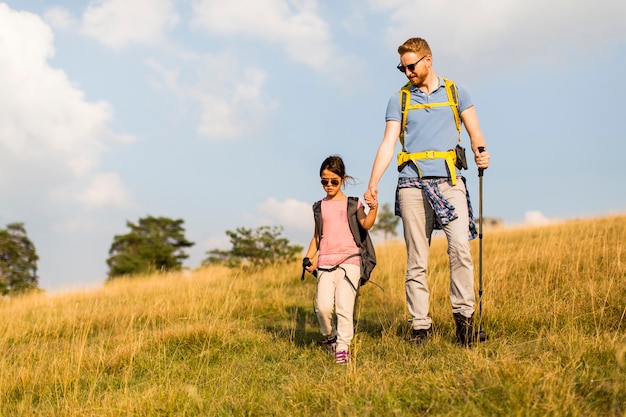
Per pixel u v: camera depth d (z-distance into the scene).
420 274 4.59
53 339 7.04
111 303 10.47
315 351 4.84
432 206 4.42
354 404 3.06
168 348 5.28
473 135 4.54
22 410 3.81
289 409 3.24
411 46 4.49
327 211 4.69
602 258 7.69
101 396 4.00
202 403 3.53
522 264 8.14
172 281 13.84
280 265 15.51
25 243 34.47
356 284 4.48
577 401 2.80
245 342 5.36
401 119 4.61
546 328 4.54
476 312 5.25
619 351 3.38
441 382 3.14
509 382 2.96
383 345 4.58
